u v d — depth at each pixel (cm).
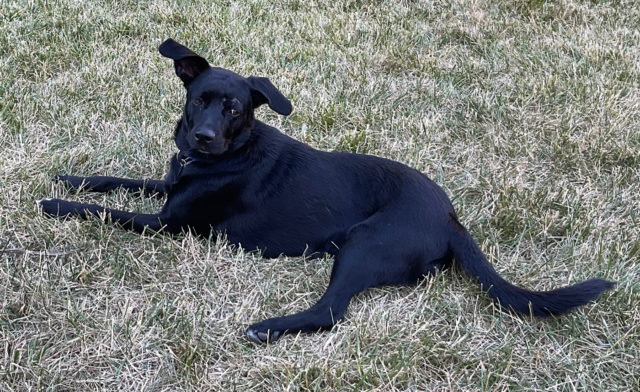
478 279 371
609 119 461
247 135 384
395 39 514
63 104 441
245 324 365
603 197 421
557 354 362
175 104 450
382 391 350
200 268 380
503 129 455
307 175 383
